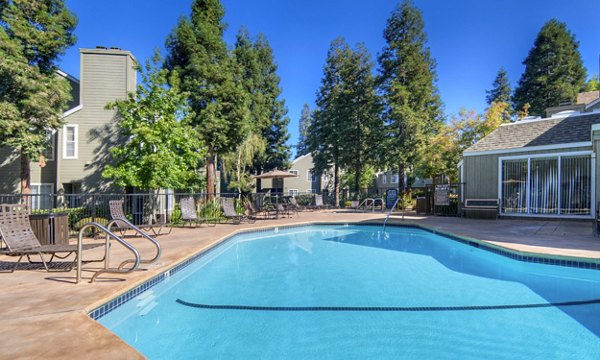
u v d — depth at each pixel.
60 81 11.93
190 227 9.73
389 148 18.98
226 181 24.36
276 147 28.66
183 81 13.93
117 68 13.50
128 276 4.10
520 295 4.16
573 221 9.67
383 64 20.05
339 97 20.94
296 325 3.39
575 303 3.87
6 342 2.28
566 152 9.78
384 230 10.38
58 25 11.95
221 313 3.73
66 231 5.79
